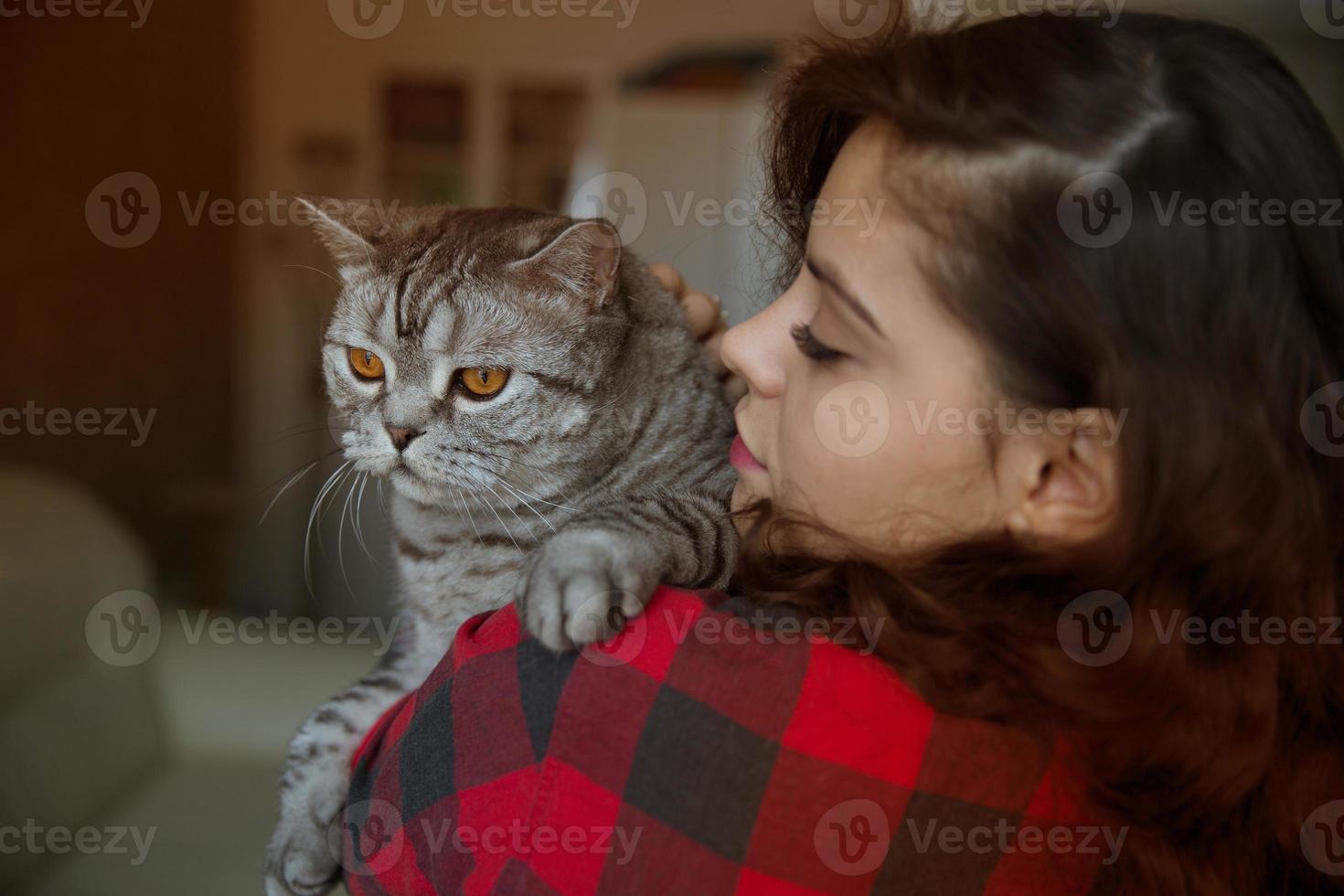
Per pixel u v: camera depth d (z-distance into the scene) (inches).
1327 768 29.9
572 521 38.5
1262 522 26.8
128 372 132.2
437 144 159.8
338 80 157.2
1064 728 26.9
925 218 26.6
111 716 66.6
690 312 54.5
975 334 26.9
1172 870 27.8
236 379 155.2
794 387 31.2
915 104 27.2
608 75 155.9
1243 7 109.6
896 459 28.2
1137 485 26.4
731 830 26.4
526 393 46.1
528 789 28.5
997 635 26.8
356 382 49.3
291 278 154.7
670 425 48.7
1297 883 30.2
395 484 48.5
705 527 37.3
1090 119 26.0
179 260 142.3
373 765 35.7
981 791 26.9
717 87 153.6
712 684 27.3
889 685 26.9
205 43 146.7
